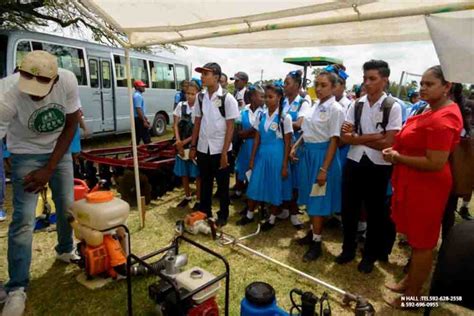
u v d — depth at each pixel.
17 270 2.14
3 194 3.51
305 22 1.90
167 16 2.30
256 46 3.40
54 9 7.79
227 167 3.42
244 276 2.59
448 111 1.87
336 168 2.82
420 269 2.16
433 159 1.87
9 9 7.10
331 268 2.75
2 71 6.00
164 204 4.17
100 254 2.29
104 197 2.31
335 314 2.17
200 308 1.76
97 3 2.21
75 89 2.20
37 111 2.02
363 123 2.49
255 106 4.08
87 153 4.60
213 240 3.14
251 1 1.80
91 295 2.30
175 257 2.05
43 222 3.32
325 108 2.73
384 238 2.74
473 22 1.38
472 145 2.42
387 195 2.69
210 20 2.28
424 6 1.48
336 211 2.87
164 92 10.54
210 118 3.29
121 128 8.79
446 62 1.46
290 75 3.59
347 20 1.75
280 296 2.35
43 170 2.11
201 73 3.25
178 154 3.99
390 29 2.41
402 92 8.43
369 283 2.54
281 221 3.75
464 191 2.48
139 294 2.31
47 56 1.83
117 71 8.55
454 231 1.61
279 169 3.20
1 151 3.44
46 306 2.19
